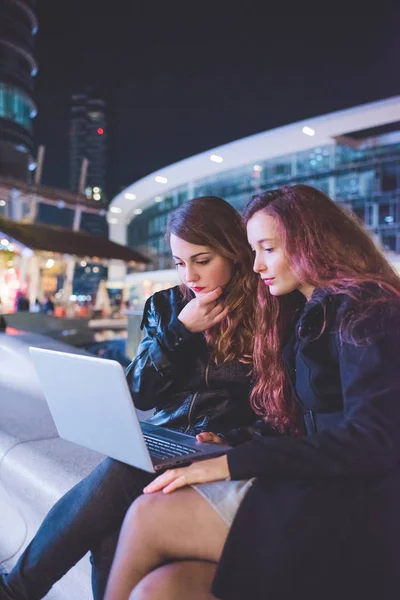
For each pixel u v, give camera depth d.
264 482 1.32
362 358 1.26
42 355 1.65
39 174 29.09
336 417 1.39
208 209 1.88
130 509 1.37
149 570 1.34
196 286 1.91
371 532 1.24
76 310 32.19
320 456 1.25
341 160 35.53
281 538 1.22
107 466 1.65
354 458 1.22
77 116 152.38
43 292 30.11
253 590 1.22
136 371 1.97
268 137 36.69
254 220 1.57
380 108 31.36
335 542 1.22
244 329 1.92
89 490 1.63
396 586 1.25
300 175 37.50
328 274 1.47
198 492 1.34
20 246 18.00
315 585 1.21
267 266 1.58
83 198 30.36
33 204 28.73
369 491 1.27
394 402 1.22
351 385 1.27
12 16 54.53
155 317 2.03
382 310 1.29
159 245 51.38
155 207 52.28
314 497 1.25
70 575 2.18
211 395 1.96
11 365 4.74
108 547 1.66
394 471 1.29
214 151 40.06
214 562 1.32
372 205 34.06
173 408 2.02
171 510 1.32
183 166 43.34
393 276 1.54
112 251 21.08
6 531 2.72
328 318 1.37
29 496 2.38
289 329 1.77
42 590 1.63
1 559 2.66
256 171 40.25
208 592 1.26
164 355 1.90
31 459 2.51
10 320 17.48
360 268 1.48
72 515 1.61
